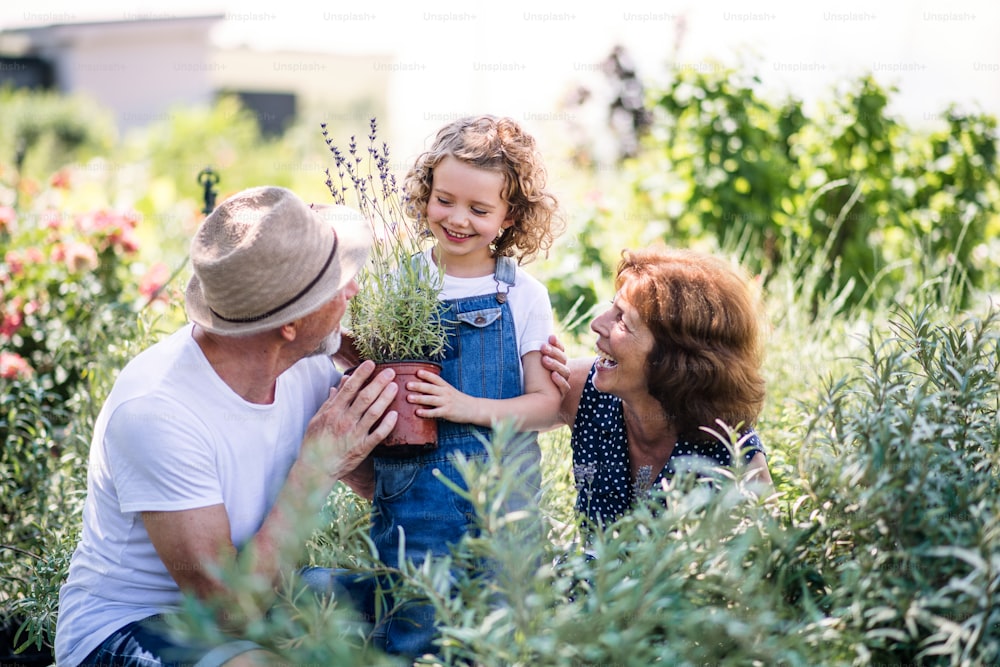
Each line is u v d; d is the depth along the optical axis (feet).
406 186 8.82
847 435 6.70
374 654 5.90
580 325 15.20
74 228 14.92
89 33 65.51
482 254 8.76
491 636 5.36
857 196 17.30
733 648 5.75
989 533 5.65
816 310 16.88
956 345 7.34
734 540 6.15
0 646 9.20
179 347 7.45
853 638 5.62
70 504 10.16
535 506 6.27
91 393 10.93
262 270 6.84
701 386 7.80
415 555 7.95
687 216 18.29
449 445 8.07
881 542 6.13
